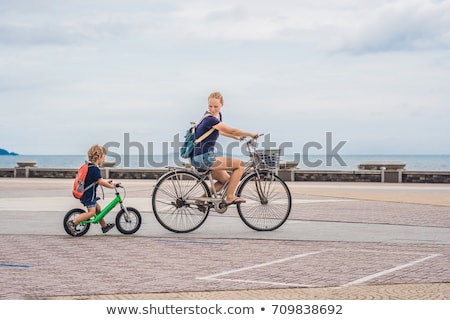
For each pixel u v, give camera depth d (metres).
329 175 40.09
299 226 13.55
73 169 43.44
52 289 7.20
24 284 7.46
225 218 15.13
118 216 11.87
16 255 9.55
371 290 7.20
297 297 6.89
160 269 8.44
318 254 9.71
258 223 12.84
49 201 20.48
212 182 12.28
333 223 14.18
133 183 35.53
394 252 9.92
